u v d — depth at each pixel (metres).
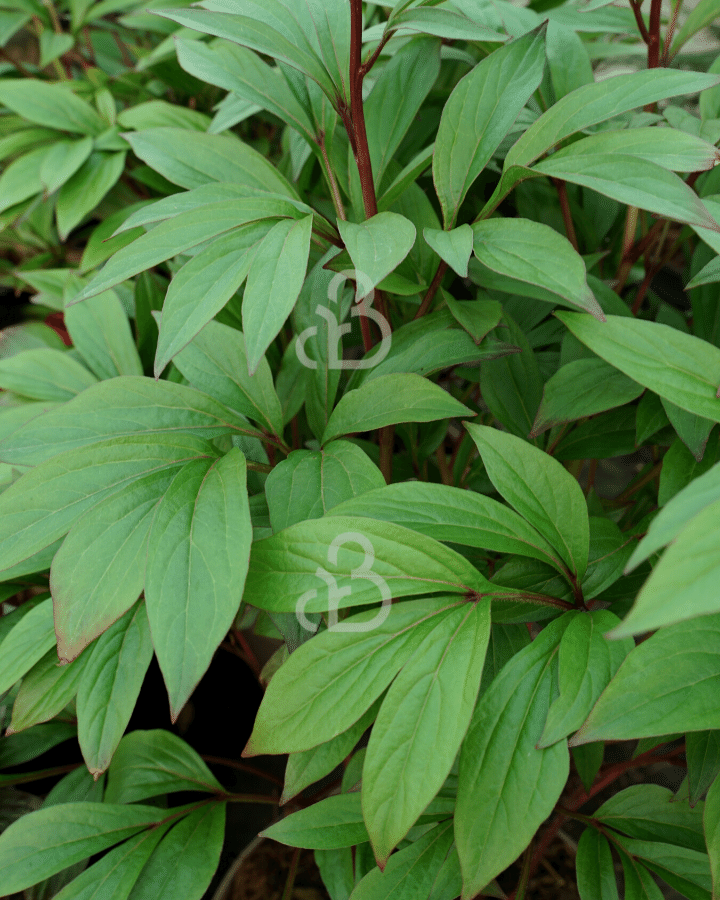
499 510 0.61
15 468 0.72
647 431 0.67
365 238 0.59
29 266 1.37
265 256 0.59
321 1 0.65
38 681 0.65
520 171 0.62
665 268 1.38
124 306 0.93
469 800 0.56
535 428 0.67
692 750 0.60
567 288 0.58
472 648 0.57
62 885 0.76
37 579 0.75
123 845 0.68
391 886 0.63
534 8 0.90
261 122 1.26
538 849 0.80
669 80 0.60
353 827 0.64
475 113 0.63
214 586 0.57
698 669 0.55
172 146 0.69
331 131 0.69
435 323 0.69
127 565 0.59
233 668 1.06
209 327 0.68
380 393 0.65
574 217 0.83
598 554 0.66
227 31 0.61
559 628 0.60
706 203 0.60
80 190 1.00
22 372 0.79
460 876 0.63
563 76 0.73
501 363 0.73
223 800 0.73
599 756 0.71
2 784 0.77
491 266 0.60
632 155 0.59
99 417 0.65
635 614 0.46
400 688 0.57
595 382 0.67
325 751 0.61
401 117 0.71
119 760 0.74
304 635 0.62
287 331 0.84
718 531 0.47
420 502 0.61
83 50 1.58
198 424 0.66
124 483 0.61
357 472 0.63
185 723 0.99
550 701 0.58
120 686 0.64
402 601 0.59
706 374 0.61
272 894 0.82
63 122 1.03
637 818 0.67
